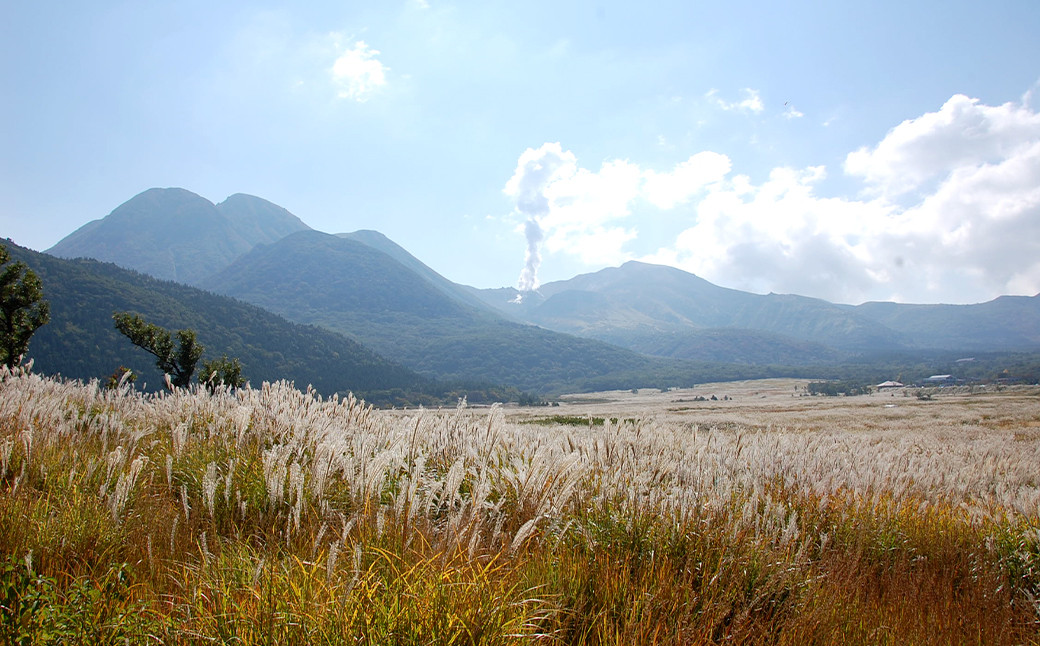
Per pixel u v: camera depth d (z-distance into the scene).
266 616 2.36
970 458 13.51
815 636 3.02
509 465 5.22
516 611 2.59
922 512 5.98
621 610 2.88
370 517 3.64
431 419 6.68
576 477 4.34
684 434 8.88
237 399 8.56
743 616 2.97
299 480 3.85
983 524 5.75
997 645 3.39
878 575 4.50
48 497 3.61
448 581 2.65
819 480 6.63
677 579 3.34
